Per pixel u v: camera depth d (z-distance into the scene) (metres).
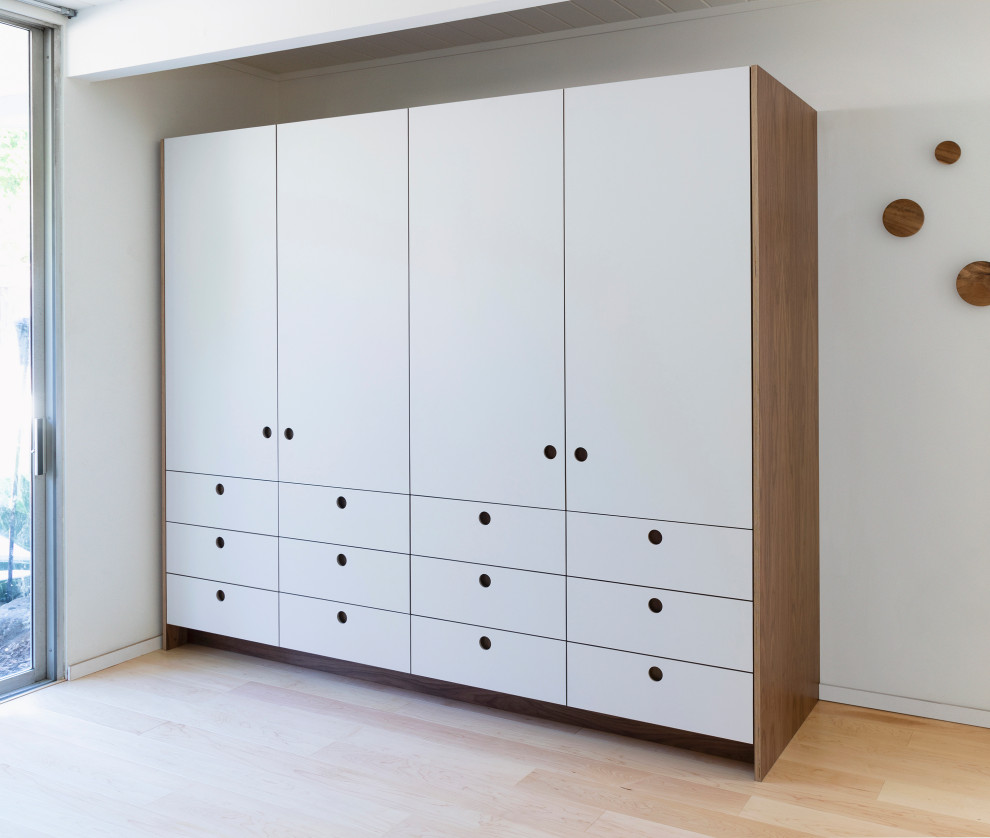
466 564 3.13
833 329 3.16
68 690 3.38
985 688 3.01
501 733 3.01
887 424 3.10
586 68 3.53
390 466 3.26
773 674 2.76
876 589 3.15
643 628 2.82
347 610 3.40
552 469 2.95
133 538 3.72
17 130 3.29
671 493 2.75
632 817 2.47
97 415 3.54
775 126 2.71
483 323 3.04
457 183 3.06
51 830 2.41
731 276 2.62
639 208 2.75
